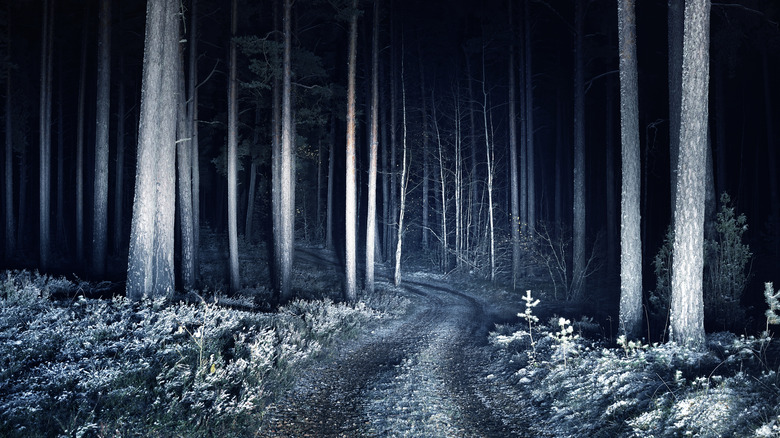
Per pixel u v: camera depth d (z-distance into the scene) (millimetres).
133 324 10281
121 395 6863
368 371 11734
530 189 32688
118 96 33969
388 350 14641
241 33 25016
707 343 10227
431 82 40125
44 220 27375
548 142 53219
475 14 34094
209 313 12422
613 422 7141
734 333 11477
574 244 25469
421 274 38281
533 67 36875
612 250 29688
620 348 10539
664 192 44844
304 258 40688
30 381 6996
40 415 5965
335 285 30875
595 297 25766
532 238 32062
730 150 49906
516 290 28828
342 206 53250
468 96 38656
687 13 9820
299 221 50438
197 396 7387
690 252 9734
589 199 50719
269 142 30672
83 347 8859
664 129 34000
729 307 13398
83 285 15914
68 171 51781
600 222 48406
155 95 13758
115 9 28922
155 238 15062
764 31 20406
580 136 25516
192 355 9281
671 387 7520
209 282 25250
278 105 26594
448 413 8609
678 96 13766
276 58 22906
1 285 12539
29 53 34656
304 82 28938
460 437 7496
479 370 12281
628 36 12094
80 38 32906
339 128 49406
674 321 9867
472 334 17875
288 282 22578
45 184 27656
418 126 40719
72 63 38312
